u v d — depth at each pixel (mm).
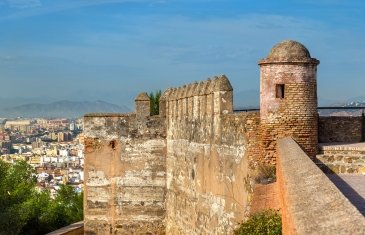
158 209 40344
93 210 40938
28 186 52969
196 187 31844
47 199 52906
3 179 50062
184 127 34438
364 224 6992
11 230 41156
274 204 18578
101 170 40844
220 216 27438
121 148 40562
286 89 21609
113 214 40719
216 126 27797
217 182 27875
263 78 21969
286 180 12000
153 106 46375
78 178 128500
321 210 8234
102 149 40781
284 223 12570
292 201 9602
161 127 40219
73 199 55875
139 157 40438
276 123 21719
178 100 35938
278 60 21547
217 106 27562
